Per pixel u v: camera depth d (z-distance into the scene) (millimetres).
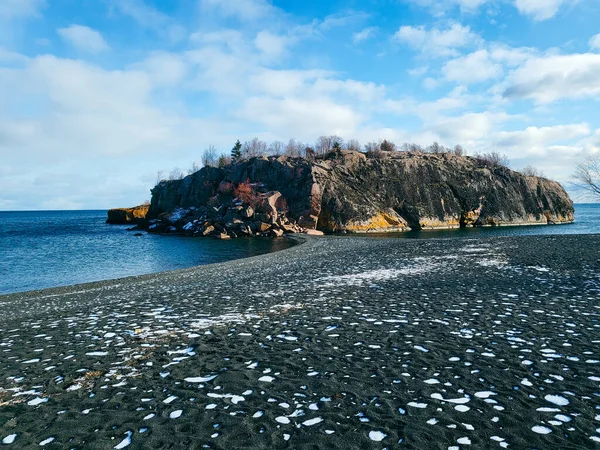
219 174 99250
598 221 112000
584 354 7531
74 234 78938
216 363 7980
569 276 17016
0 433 5387
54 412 6008
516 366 7039
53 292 22000
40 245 56000
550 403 5574
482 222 99250
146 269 34094
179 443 4906
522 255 26000
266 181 93625
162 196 103500
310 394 6223
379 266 24469
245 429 5188
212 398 6246
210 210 83750
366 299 14180
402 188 98125
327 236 69812
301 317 11781
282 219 81625
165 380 7172
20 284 27641
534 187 108750
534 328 9438
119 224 119625
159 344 9602
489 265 22047
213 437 5016
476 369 6969
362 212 86625
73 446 4965
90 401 6371
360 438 4820
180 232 82500
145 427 5383
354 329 10125
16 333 11727
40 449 4930
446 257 27672
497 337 8836
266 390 6469
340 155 104000
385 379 6699
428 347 8344
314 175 87688
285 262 30656
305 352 8422
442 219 96375
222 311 13297
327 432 5008
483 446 4531
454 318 10750
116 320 12781
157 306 15062
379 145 129625
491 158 127250
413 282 17500
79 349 9500
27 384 7285
